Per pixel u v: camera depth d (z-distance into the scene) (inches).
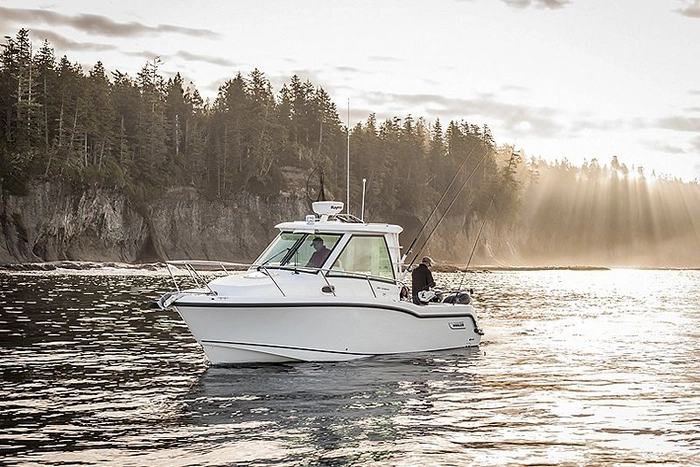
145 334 948.6
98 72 6274.6
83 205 5064.0
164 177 5782.5
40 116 5241.1
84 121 5260.8
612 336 1033.5
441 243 7396.7
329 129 6894.7
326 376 639.1
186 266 738.8
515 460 392.2
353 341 717.3
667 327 1192.8
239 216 5969.5
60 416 482.3
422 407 525.3
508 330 1111.0
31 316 1165.7
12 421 467.5
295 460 387.5
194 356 753.6
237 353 681.6
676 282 4475.9
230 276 735.1
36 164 4889.3
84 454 394.9
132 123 6053.2
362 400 546.3
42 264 4094.5
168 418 480.7
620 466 383.6
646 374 686.5
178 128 6402.6
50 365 689.0
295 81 7081.7
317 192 6240.2
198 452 400.5
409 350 767.7
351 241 753.6
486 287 2942.9
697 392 593.9
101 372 652.7
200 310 657.0
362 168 6963.6
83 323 1072.8
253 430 450.9
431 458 393.7
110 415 486.9
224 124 6348.4
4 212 4707.2
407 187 7337.6
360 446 416.8
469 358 769.6
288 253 753.6
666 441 434.6
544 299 2086.6
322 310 687.7
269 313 668.1
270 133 6348.4
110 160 5398.6
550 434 449.1
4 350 784.3
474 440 433.1
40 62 5442.9
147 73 6058.1
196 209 5841.5
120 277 3073.3
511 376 664.4
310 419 482.6
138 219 5433.1
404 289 796.6
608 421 486.0
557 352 844.0
